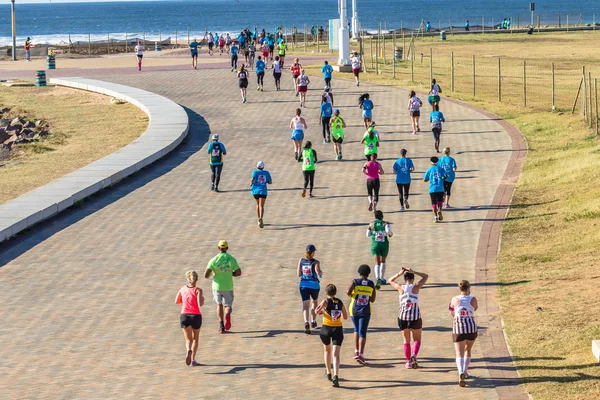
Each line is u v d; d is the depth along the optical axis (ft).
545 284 68.69
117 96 189.06
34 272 77.66
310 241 85.76
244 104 171.63
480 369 53.47
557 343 56.03
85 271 77.66
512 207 95.71
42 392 53.01
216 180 106.63
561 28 383.86
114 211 98.94
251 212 97.25
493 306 65.05
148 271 77.41
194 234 88.89
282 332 62.64
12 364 57.72
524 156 121.29
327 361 53.16
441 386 51.52
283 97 178.09
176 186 110.42
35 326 64.69
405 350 54.70
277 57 185.68
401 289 54.54
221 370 55.93
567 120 143.43
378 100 169.17
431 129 130.93
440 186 90.43
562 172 107.86
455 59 255.91
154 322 65.16
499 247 81.56
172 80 209.67
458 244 83.15
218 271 62.08
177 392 52.54
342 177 112.68
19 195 109.81
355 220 92.94
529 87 193.16
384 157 123.24
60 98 196.34
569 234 82.89
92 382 54.44
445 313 64.75
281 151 130.00
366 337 60.75
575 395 47.98
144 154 123.95
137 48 234.17
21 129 163.02
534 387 49.90
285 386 52.90
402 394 50.67
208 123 154.10
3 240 86.89
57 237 88.84
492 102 167.32
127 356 58.80
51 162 131.95
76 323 65.16
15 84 217.36
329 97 133.69
